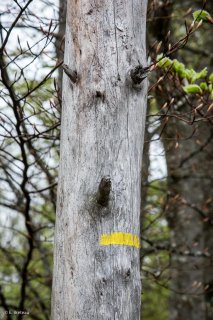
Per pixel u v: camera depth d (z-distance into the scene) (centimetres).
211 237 752
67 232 246
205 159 687
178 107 507
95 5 263
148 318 1055
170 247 579
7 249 641
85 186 244
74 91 257
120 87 254
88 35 260
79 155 248
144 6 274
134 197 247
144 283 780
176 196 535
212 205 747
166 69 389
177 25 650
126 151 248
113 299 235
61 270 246
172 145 533
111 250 238
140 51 264
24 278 529
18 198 532
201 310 743
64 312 241
